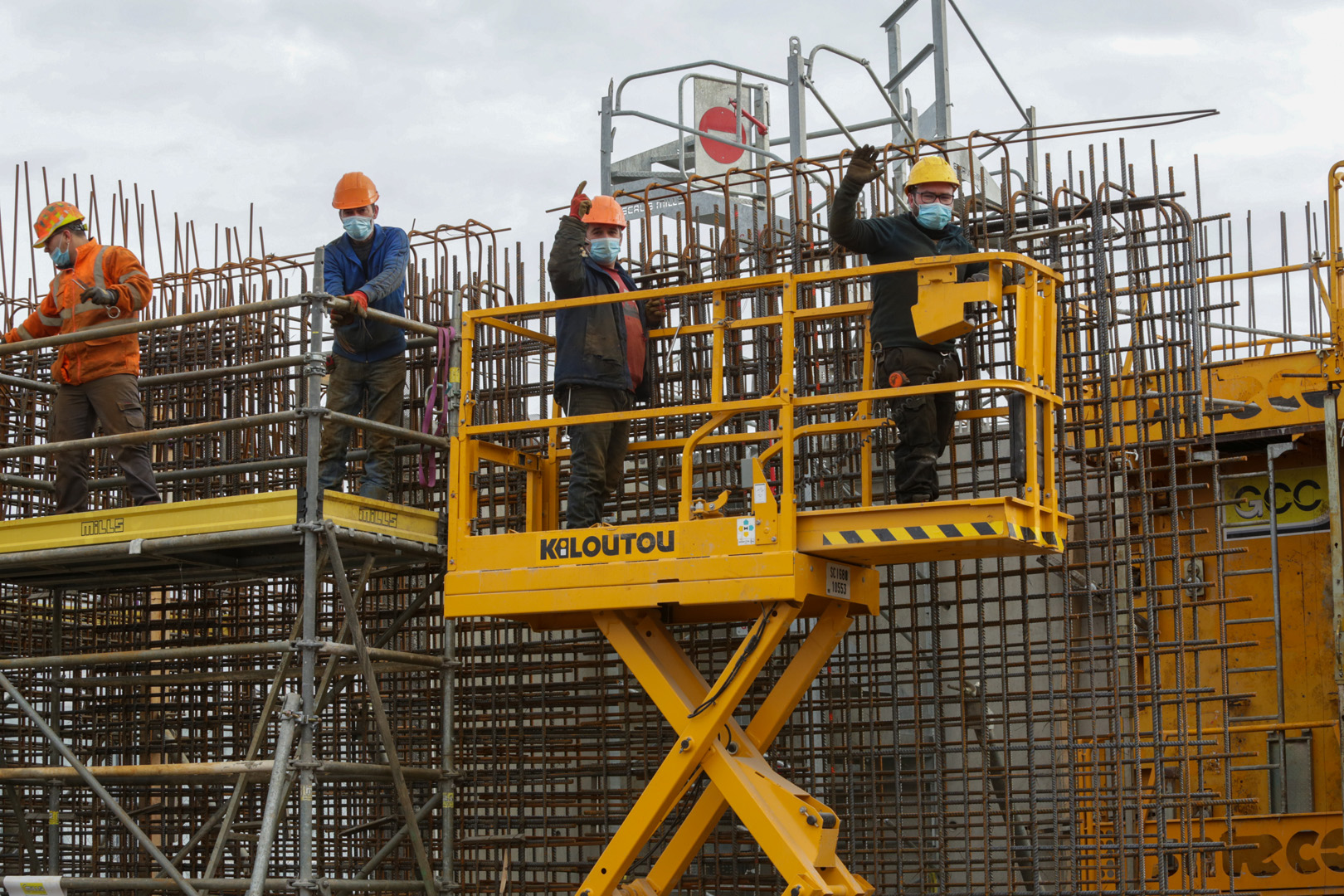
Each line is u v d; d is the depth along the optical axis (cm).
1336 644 1042
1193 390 921
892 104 1194
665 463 1008
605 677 983
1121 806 870
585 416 821
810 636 817
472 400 855
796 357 971
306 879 830
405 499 1055
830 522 762
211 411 1121
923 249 811
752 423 989
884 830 929
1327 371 1109
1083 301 942
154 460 1136
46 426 1202
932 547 758
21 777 915
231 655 860
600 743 971
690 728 770
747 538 766
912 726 911
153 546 874
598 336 849
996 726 966
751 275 991
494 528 1009
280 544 938
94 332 909
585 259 874
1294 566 1220
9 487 1166
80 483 982
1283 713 1162
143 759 1109
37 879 888
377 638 952
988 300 764
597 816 962
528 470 913
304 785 836
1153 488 928
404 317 981
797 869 741
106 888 882
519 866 971
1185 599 1130
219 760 1070
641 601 778
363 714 1032
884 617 1007
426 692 1016
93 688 1083
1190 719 1202
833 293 972
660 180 1355
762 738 811
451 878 952
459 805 994
